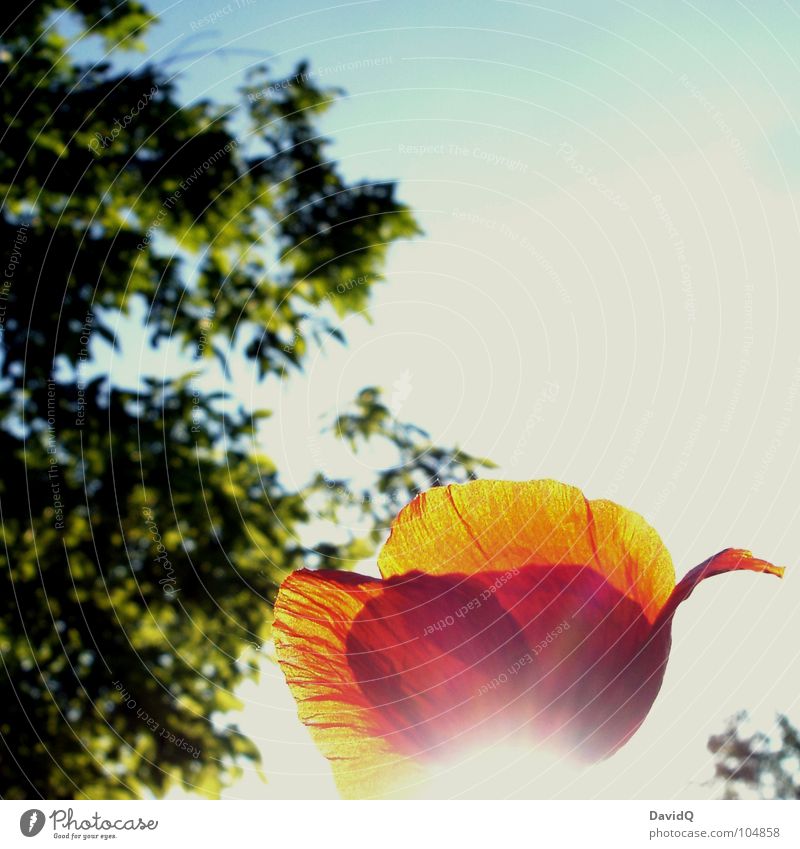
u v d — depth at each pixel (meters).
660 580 0.56
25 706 2.26
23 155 2.32
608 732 0.56
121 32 2.33
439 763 0.54
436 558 0.57
